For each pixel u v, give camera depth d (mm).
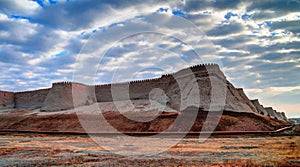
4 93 87375
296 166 15906
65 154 22250
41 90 85688
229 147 25578
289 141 29688
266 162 17234
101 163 18016
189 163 17500
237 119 49625
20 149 25438
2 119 66938
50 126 56562
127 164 17547
